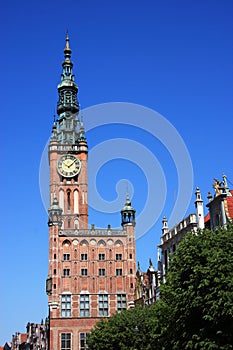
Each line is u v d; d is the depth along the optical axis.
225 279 42.72
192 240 49.59
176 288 48.66
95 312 115.06
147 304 95.69
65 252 118.25
